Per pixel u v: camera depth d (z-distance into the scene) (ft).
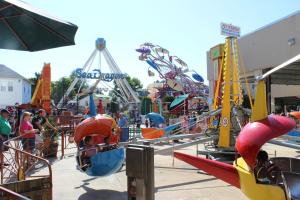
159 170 34.78
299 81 88.74
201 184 28.40
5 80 171.53
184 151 48.67
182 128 49.83
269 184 16.35
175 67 133.08
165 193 25.53
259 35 73.20
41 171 33.65
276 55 68.54
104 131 27.84
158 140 37.09
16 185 17.13
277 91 97.04
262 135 16.30
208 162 19.49
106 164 26.66
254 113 17.58
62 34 16.22
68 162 39.14
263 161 17.35
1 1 12.67
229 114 37.06
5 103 171.12
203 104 109.50
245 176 17.06
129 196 13.97
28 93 195.31
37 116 41.88
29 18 15.42
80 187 27.40
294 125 16.72
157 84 183.83
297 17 63.31
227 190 26.30
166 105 114.93
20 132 34.88
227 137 36.86
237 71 39.24
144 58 132.26
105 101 136.67
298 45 63.16
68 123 66.03
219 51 55.36
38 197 17.95
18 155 26.53
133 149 13.80
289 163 19.08
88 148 27.27
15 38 17.34
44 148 41.60
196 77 139.03
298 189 17.46
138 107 144.97
